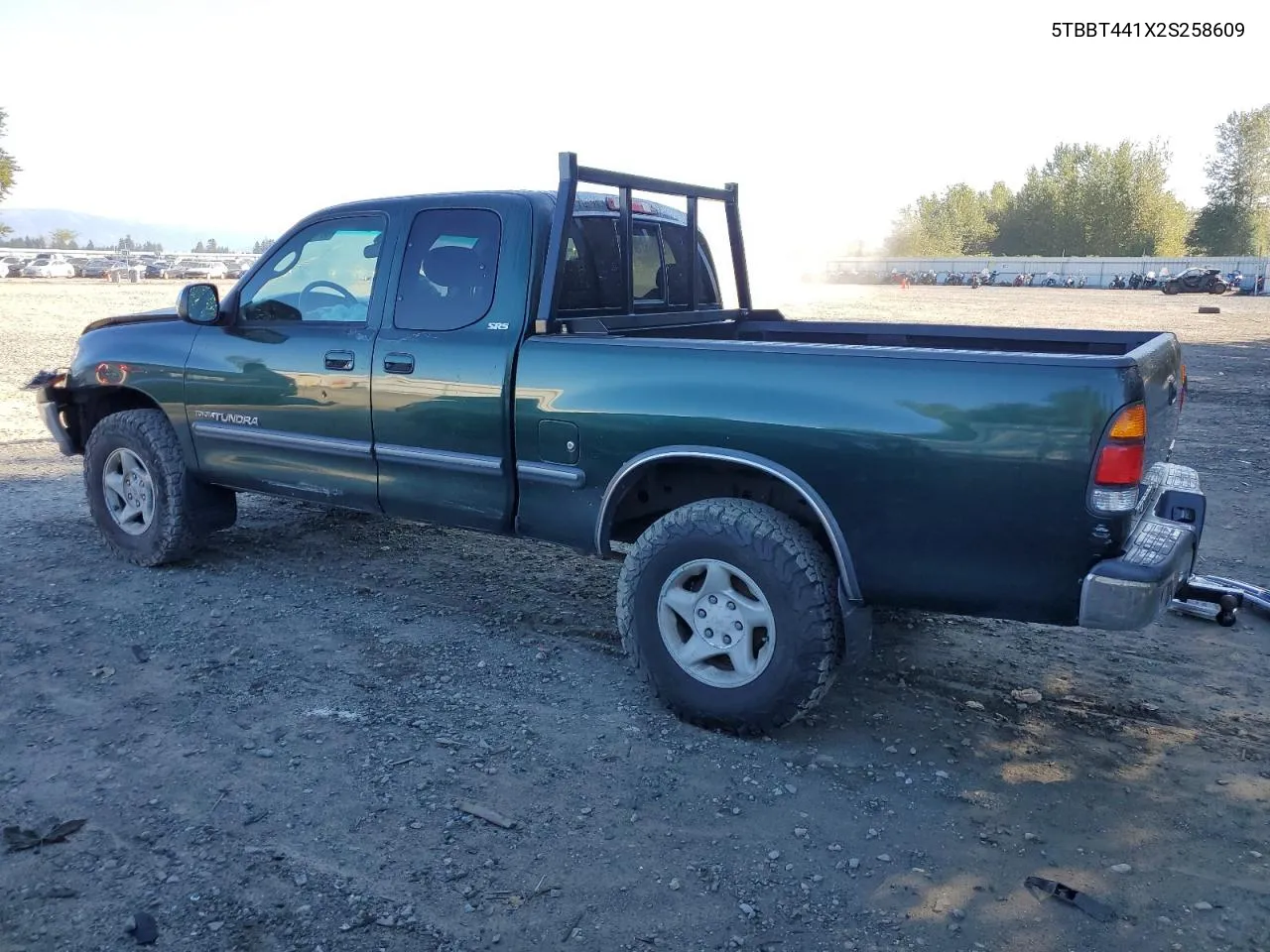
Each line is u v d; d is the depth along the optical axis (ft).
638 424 12.97
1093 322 93.81
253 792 11.35
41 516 22.53
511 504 14.49
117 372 18.61
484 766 12.01
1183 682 14.53
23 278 192.03
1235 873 10.14
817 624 11.91
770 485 13.29
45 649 15.17
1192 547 11.78
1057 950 9.03
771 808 11.21
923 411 11.20
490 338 14.32
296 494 16.97
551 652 15.38
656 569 12.84
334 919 9.29
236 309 17.42
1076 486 10.54
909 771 12.05
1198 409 39.55
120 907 9.41
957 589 11.44
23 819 10.79
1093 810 11.25
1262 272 202.80
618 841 10.56
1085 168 364.99
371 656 15.10
